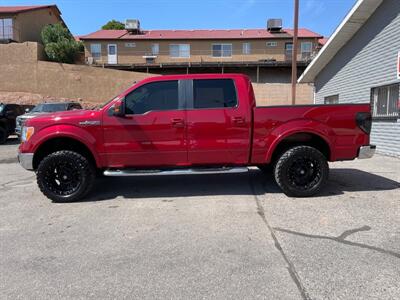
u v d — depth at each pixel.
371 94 12.28
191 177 7.98
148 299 3.10
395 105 10.96
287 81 36.72
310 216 5.14
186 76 6.16
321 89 17.64
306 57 37.00
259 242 4.24
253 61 36.38
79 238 4.50
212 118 6.09
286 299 3.05
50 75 31.70
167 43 37.50
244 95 6.13
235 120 6.09
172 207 5.74
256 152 6.17
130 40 37.44
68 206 5.96
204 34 38.66
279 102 30.09
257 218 5.10
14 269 3.70
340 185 6.96
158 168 6.25
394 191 6.46
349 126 6.22
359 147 6.26
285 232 4.54
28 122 6.15
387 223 4.80
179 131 6.08
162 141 6.09
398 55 10.48
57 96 31.70
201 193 6.58
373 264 3.63
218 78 6.17
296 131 6.09
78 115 6.09
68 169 6.16
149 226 4.88
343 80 14.71
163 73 37.00
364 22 12.65
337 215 5.16
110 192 6.81
